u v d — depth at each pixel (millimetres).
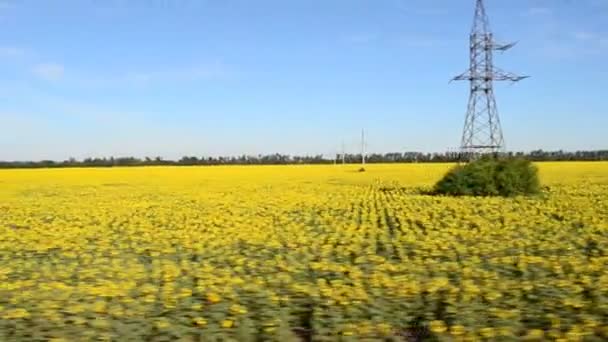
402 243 19828
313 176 75938
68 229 24797
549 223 24422
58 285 13539
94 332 10102
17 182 66125
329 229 23781
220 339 9781
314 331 10000
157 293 12867
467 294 12102
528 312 10852
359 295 12078
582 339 9422
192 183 62719
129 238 22234
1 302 12336
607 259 16141
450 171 42031
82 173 89000
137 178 74250
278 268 15844
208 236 22266
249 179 70250
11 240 21844
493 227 23344
